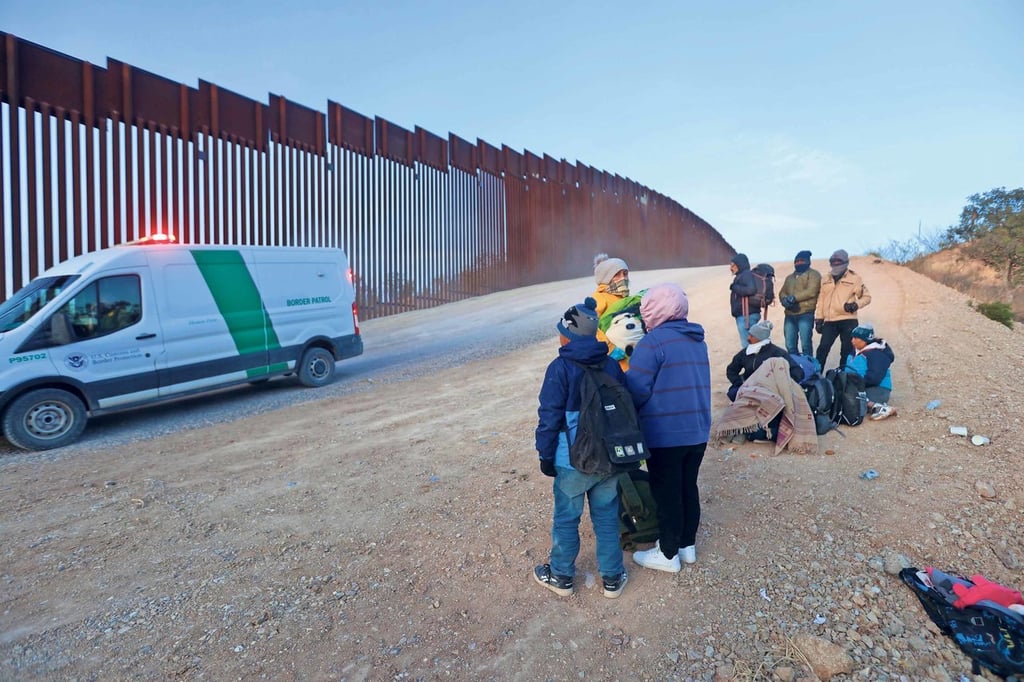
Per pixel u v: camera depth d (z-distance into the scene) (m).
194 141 13.87
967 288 15.77
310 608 3.24
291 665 2.82
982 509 4.01
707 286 16.14
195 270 8.12
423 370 10.06
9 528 4.35
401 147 19.66
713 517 4.11
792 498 4.31
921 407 5.80
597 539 3.23
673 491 3.33
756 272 7.70
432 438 6.16
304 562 3.71
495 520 4.16
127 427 7.58
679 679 2.74
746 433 5.38
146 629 3.09
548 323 13.89
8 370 6.55
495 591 3.37
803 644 2.92
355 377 9.98
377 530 4.11
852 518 3.99
